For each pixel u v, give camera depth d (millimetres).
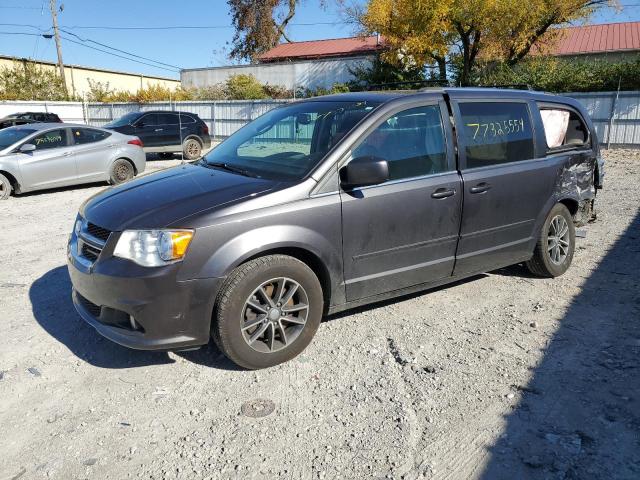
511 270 5469
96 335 4059
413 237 3980
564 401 3113
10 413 3092
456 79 25812
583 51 29953
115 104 30312
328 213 3541
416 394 3225
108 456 2721
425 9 22719
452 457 2672
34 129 10625
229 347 3334
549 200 4914
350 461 2656
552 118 5105
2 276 5410
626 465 2570
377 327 4141
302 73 32219
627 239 6461
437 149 4133
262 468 2617
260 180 3656
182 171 4203
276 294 3465
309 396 3221
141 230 3209
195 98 32844
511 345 3824
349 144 3705
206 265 3186
